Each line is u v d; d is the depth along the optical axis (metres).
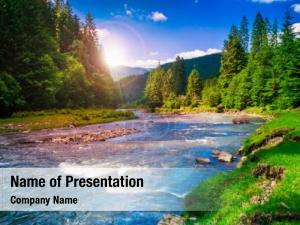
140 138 41.31
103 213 14.81
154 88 150.38
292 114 45.62
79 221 14.00
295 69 66.44
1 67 66.44
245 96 93.31
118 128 53.81
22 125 51.50
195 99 129.75
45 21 97.56
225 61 117.81
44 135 42.69
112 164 24.97
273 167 16.09
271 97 81.31
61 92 86.12
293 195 11.34
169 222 13.41
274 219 9.70
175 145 34.56
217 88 118.31
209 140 38.12
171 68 177.25
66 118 63.56
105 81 120.12
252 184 15.63
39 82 70.88
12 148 33.03
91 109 97.81
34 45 76.12
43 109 73.56
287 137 25.19
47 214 14.72
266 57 90.38
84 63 115.31
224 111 102.38
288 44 75.88
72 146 34.56
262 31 123.69
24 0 77.94
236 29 143.00
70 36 120.50
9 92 60.38
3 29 68.81
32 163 25.41
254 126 53.94
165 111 131.75
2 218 14.32
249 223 9.79
